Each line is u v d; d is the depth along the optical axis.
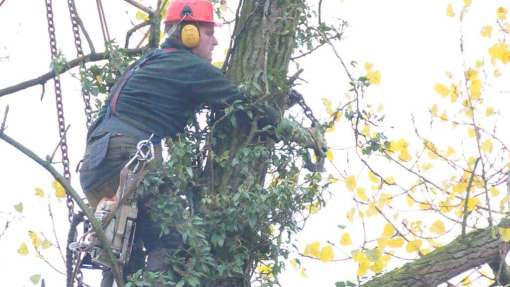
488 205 11.70
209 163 11.45
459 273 11.53
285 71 11.59
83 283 11.32
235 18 11.91
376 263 12.02
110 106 11.63
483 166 11.93
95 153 11.45
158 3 12.79
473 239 11.61
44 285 11.02
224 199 11.15
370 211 12.41
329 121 11.79
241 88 11.42
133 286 10.73
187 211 11.00
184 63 11.53
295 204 11.30
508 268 11.76
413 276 11.41
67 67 12.44
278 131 11.33
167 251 11.16
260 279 11.36
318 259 12.06
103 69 12.38
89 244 10.91
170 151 11.35
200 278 11.06
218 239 11.08
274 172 11.60
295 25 11.84
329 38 11.98
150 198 11.14
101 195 11.51
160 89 11.51
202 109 11.75
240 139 11.55
